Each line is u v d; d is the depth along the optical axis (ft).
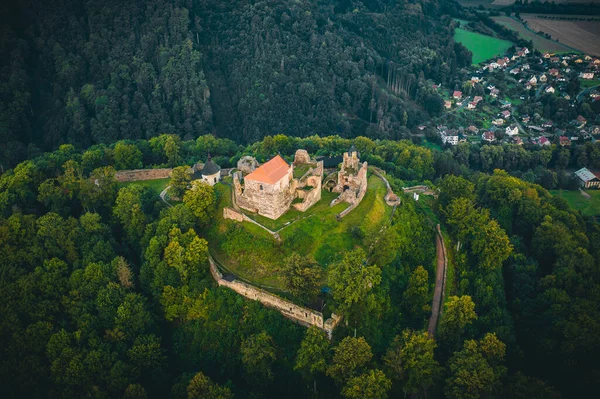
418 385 319.68
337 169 519.19
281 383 332.19
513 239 487.20
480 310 392.68
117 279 393.70
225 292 370.12
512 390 319.06
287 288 345.92
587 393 330.54
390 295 376.27
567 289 414.62
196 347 361.71
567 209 545.85
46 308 376.68
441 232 473.67
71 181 480.23
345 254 353.10
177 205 420.77
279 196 405.39
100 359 346.74
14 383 348.59
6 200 458.50
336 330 338.95
